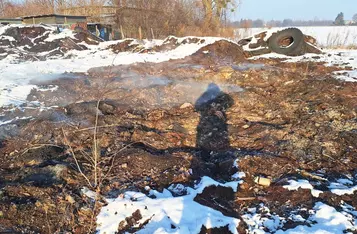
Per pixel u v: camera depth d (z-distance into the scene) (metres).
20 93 6.61
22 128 5.04
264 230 3.04
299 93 6.79
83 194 3.43
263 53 10.56
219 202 3.45
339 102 6.06
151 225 3.01
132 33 19.41
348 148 4.48
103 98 6.46
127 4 21.11
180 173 3.92
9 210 3.12
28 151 4.39
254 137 4.96
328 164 4.17
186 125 5.43
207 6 21.84
